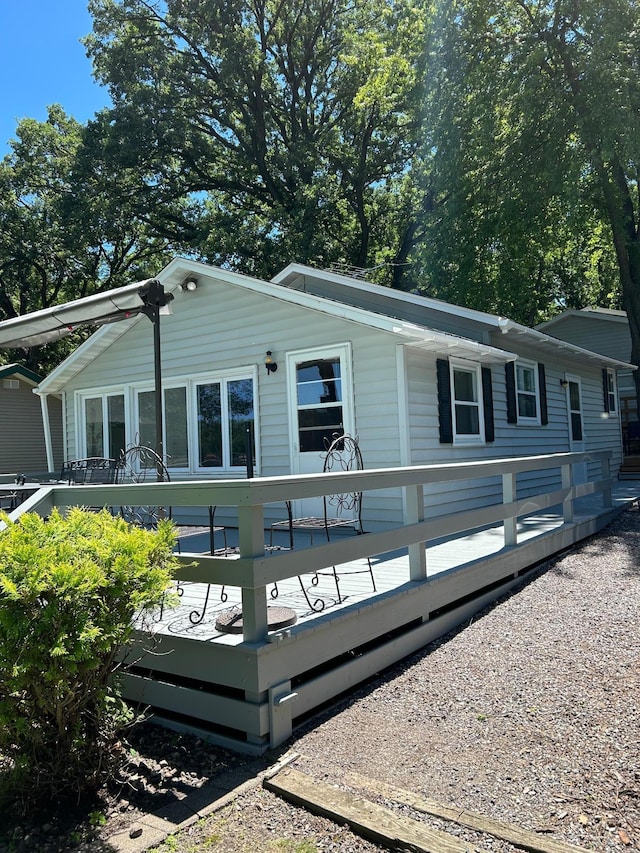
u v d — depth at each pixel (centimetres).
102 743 284
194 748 315
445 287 1967
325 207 2216
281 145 2461
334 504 769
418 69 1764
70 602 237
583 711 326
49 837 248
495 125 1622
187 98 2258
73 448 1055
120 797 274
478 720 326
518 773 273
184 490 328
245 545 311
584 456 816
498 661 402
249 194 2388
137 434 970
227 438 872
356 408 751
